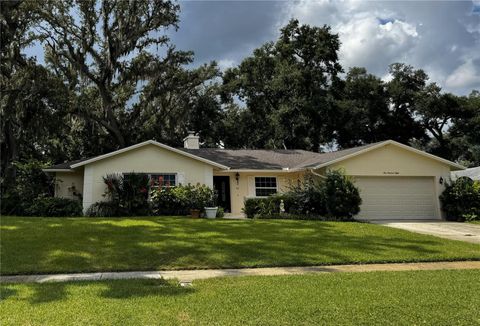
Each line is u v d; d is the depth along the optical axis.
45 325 4.53
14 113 21.69
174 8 25.53
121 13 24.42
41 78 21.67
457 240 12.00
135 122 29.30
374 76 38.88
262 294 5.96
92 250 9.50
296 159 23.25
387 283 6.75
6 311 5.05
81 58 24.62
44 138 23.33
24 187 18.52
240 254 9.40
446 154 41.75
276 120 34.34
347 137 38.31
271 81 35.69
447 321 4.77
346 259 9.16
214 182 21.28
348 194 16.67
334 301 5.55
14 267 8.06
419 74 39.44
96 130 26.89
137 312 5.02
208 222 14.14
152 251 9.51
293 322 4.70
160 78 28.02
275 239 11.26
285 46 36.12
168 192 17.36
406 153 19.39
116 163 17.97
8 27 21.09
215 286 6.60
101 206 16.89
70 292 6.14
